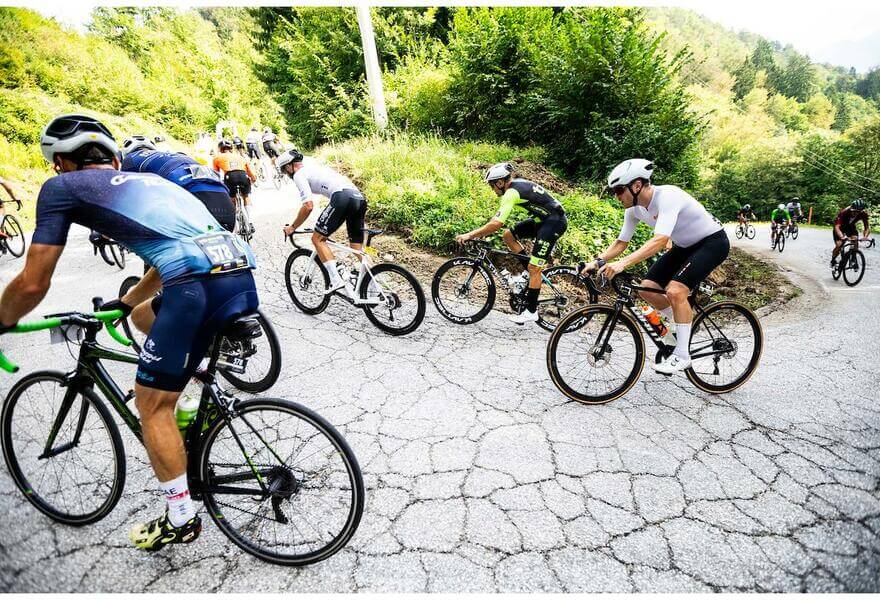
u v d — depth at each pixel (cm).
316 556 193
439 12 1855
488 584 188
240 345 200
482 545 206
